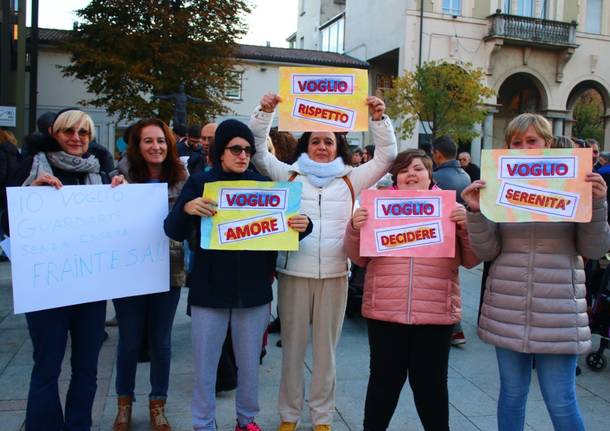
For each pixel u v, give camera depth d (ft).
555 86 88.43
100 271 9.98
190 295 10.24
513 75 91.09
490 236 8.98
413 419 11.91
